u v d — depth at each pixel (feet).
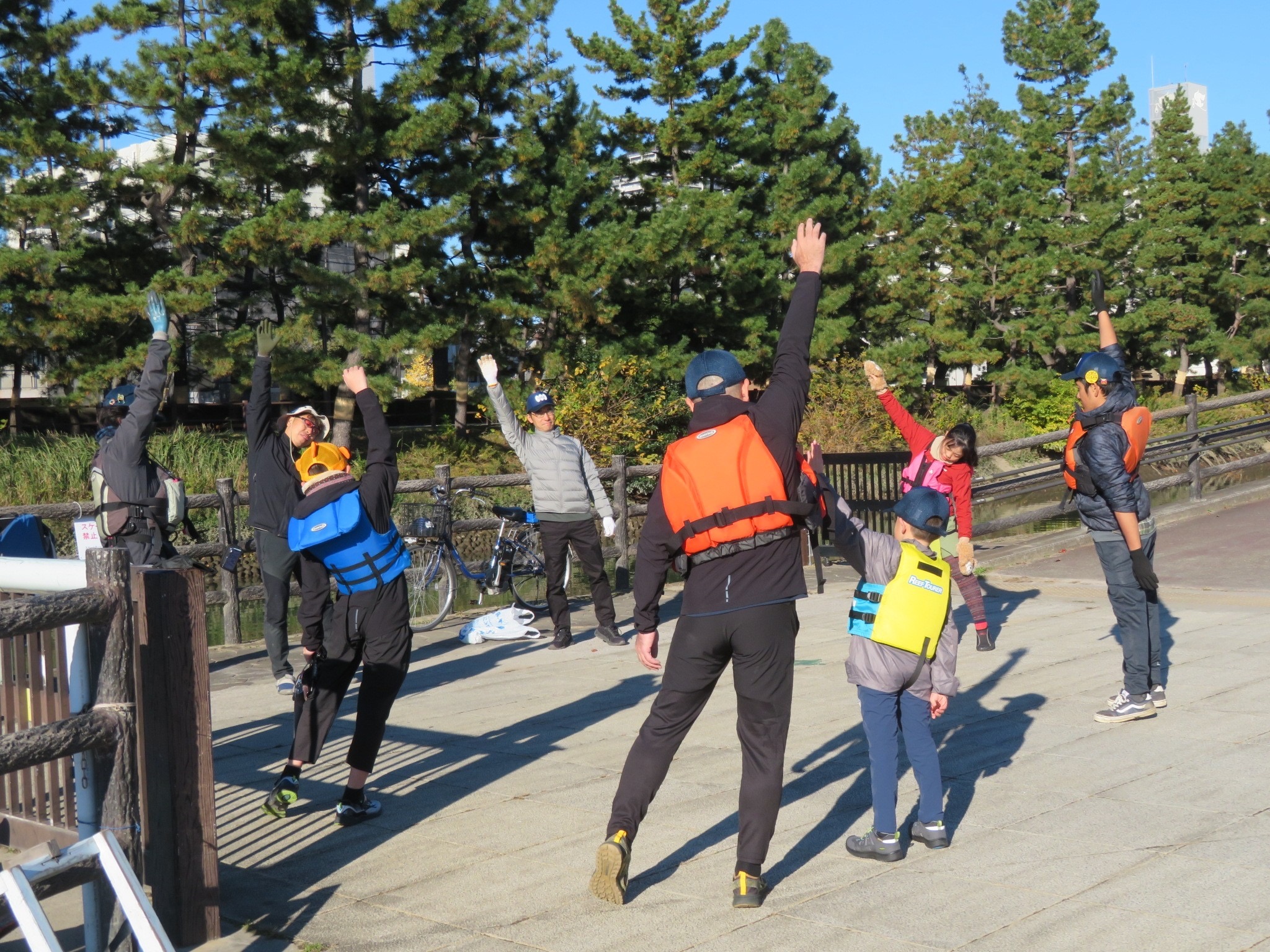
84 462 64.95
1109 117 123.54
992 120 138.21
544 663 28.07
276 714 23.24
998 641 27.53
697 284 101.81
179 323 82.79
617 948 11.69
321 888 13.73
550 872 13.96
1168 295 128.98
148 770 11.81
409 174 88.99
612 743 19.95
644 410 87.40
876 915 12.26
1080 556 39.68
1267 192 127.34
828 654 26.68
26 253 70.59
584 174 92.17
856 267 113.09
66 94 73.05
